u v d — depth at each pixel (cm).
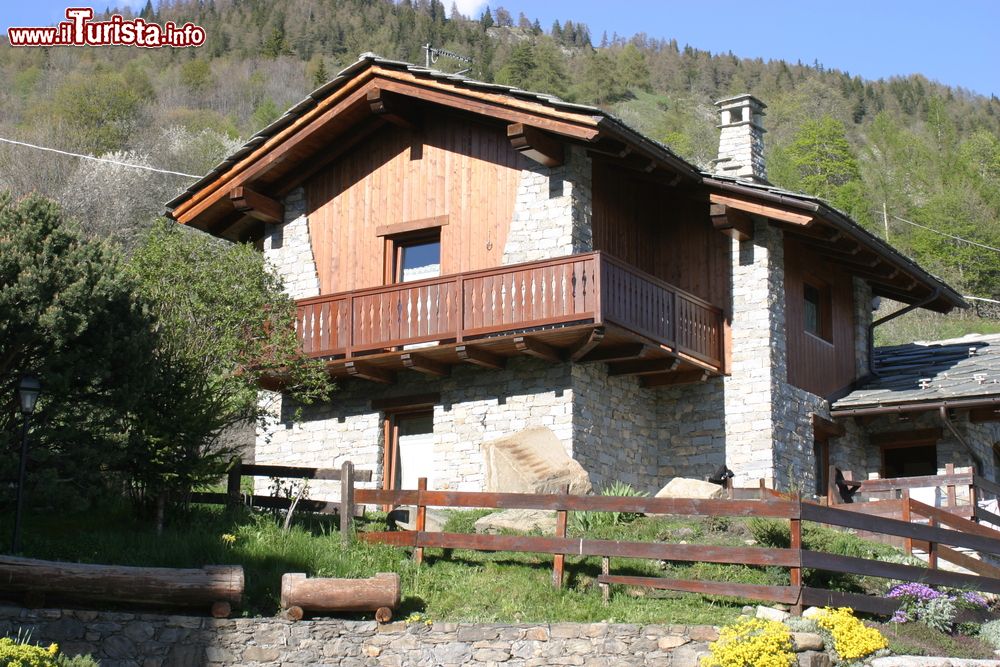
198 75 8138
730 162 2358
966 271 5691
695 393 2067
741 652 1219
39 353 1458
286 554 1434
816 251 2223
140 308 1558
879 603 1394
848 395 2256
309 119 2062
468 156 2020
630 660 1273
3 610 1219
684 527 1619
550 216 1916
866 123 9506
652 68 11825
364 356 1944
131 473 1553
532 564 1476
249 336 1820
